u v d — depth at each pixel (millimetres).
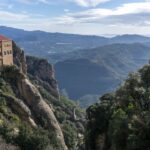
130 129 45656
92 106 81062
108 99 83000
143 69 67125
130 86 62344
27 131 103000
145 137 43469
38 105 130625
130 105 56031
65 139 151375
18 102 120562
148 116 45844
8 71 134125
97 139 69688
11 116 114250
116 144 48750
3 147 89500
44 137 103438
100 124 72125
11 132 100938
